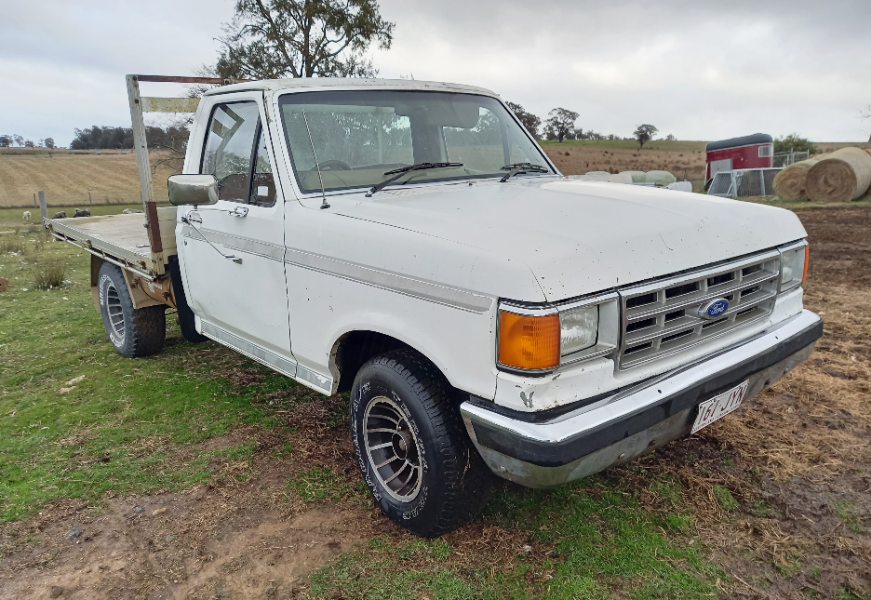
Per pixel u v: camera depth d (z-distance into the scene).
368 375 2.70
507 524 2.81
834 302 6.44
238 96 3.40
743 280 2.63
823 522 2.77
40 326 6.69
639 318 2.23
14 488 3.22
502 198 2.89
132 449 3.65
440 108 3.68
